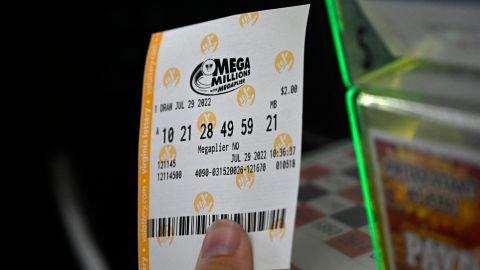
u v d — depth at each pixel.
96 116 1.60
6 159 1.72
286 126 0.55
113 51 1.62
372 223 0.50
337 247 0.67
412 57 0.42
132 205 1.14
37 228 1.42
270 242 0.55
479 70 0.38
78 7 1.66
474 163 0.40
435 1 0.38
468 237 0.42
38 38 1.79
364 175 0.49
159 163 0.60
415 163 0.44
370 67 0.45
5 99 1.84
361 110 0.47
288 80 0.55
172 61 0.60
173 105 0.60
